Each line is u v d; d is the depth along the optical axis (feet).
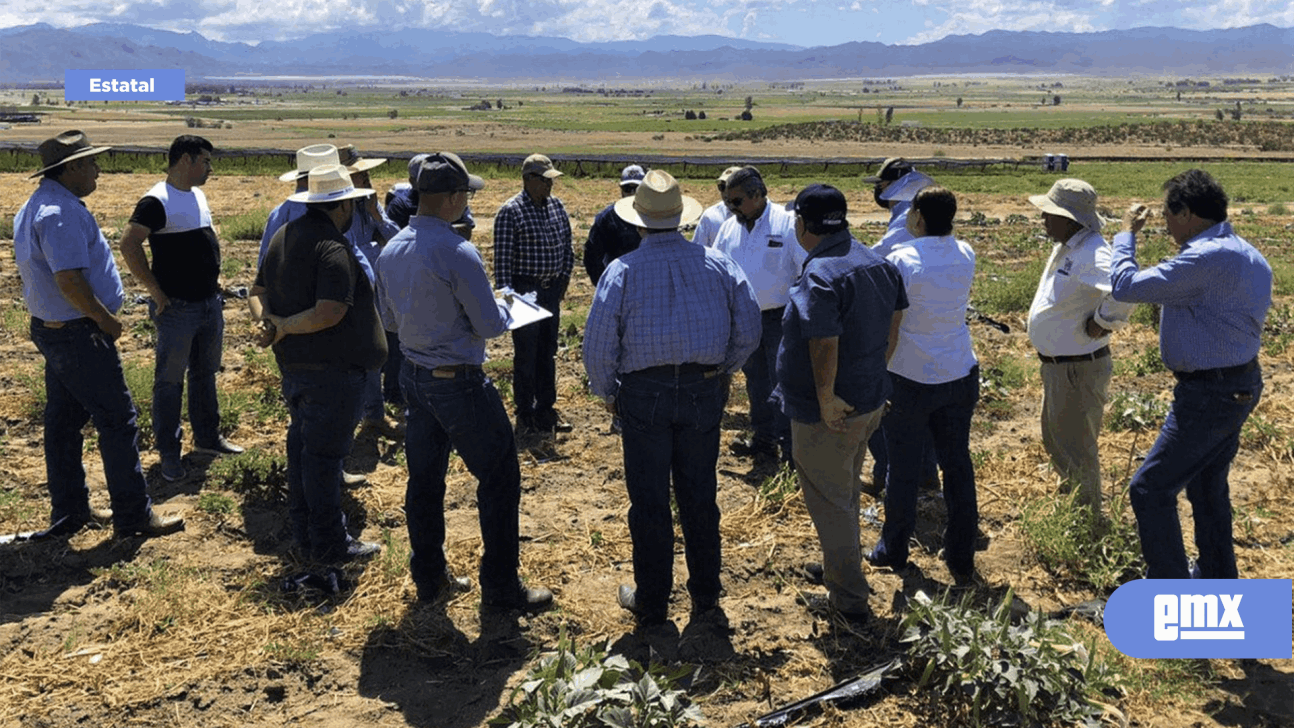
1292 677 14.20
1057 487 20.33
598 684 12.85
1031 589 17.02
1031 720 12.92
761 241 21.89
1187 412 14.70
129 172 106.63
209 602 16.10
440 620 15.79
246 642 14.96
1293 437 24.34
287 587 16.58
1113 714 13.21
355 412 17.21
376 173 113.60
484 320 15.07
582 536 18.99
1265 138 253.03
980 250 61.31
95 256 17.60
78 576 17.15
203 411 22.59
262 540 18.63
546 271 24.08
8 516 19.27
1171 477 15.08
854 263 14.58
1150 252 55.36
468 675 14.33
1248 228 72.64
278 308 16.67
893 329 15.42
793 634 15.53
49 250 16.31
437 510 16.21
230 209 74.13
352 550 17.98
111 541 18.34
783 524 19.57
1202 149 231.50
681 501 16.02
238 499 20.43
